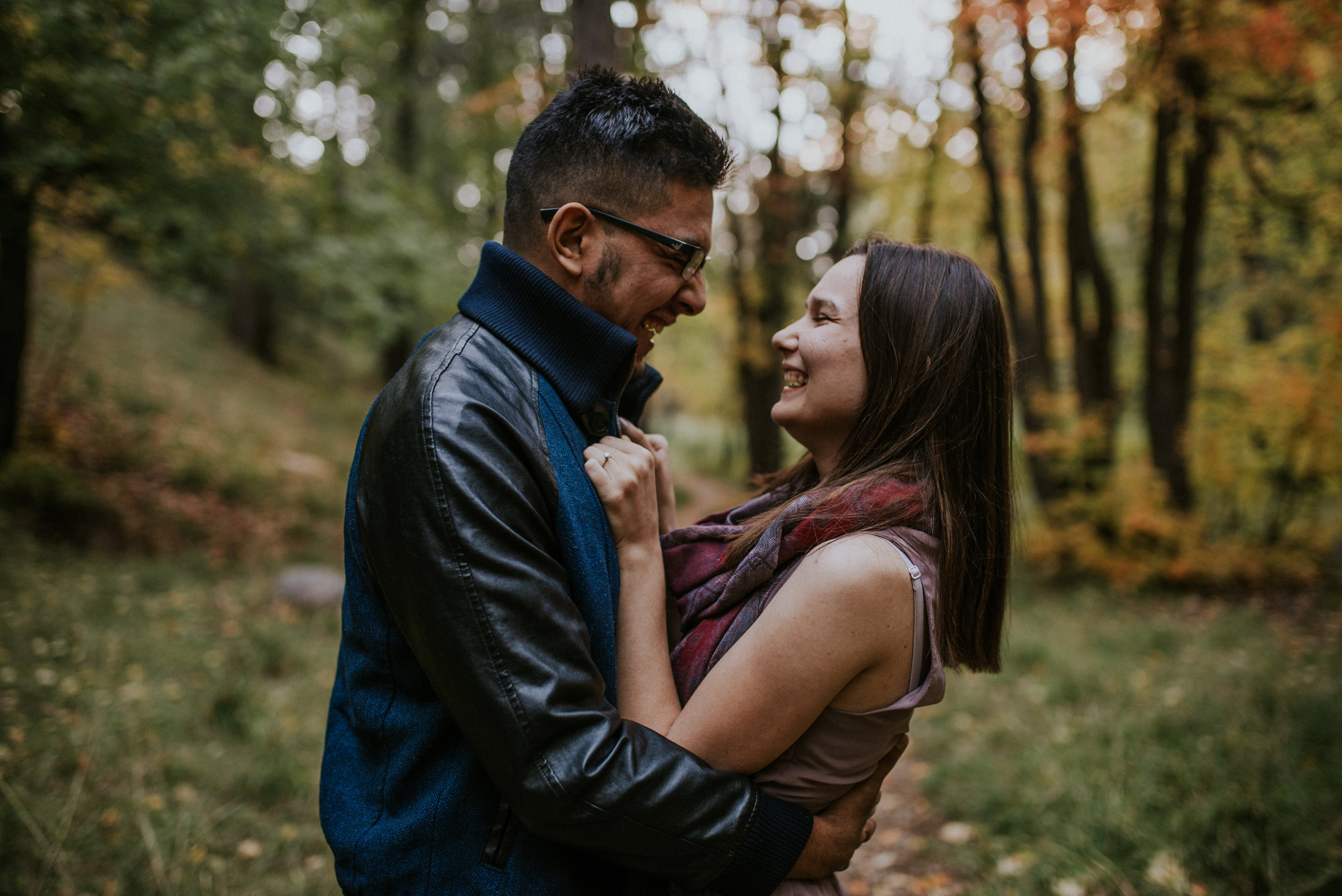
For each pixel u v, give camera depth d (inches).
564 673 37.0
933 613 42.2
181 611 221.9
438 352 41.3
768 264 451.8
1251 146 355.6
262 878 104.3
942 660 45.9
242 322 647.8
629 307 45.0
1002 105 351.6
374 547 39.3
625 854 37.7
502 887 39.5
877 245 49.9
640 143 42.8
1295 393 339.9
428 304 431.2
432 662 37.3
